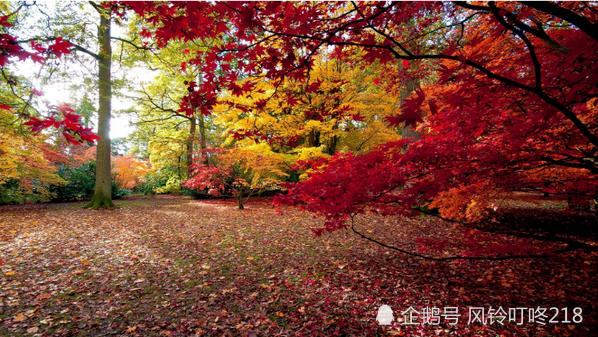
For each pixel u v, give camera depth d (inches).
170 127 625.9
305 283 143.1
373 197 86.7
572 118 40.3
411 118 33.0
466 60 38.3
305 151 329.1
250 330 103.7
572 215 256.7
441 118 87.7
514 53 76.0
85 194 512.1
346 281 145.4
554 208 284.7
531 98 60.7
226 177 411.2
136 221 285.7
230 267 163.6
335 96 203.0
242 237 228.4
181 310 115.9
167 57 385.1
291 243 211.5
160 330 101.8
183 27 54.6
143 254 180.4
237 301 124.6
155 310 115.1
